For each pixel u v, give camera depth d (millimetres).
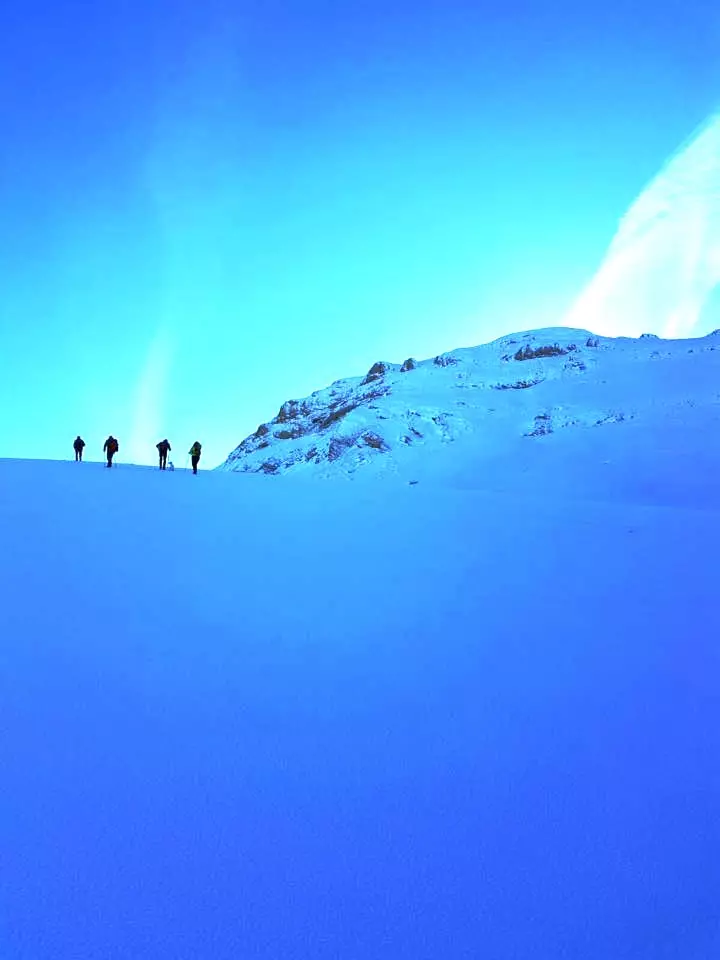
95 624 7969
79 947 3580
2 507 14734
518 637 7938
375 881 4078
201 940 3660
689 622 8422
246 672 6824
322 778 5039
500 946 3709
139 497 17078
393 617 8578
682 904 3982
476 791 4938
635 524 14570
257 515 15328
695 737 5730
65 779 4883
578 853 4344
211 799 4734
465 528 14156
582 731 5809
